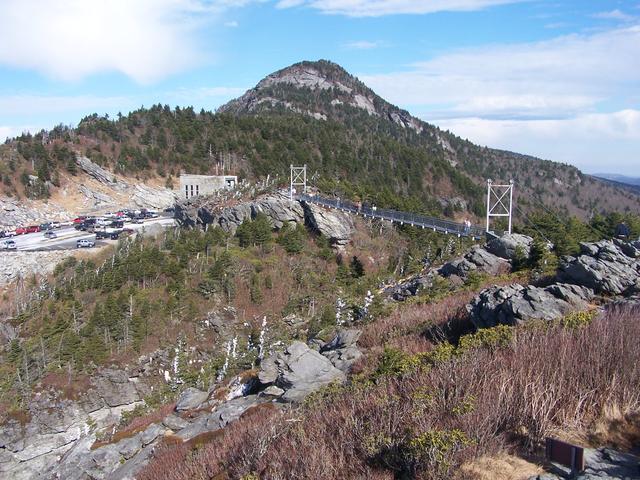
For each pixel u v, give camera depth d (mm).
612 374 6852
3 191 90250
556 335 8336
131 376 43406
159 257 54125
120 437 17844
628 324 8188
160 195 105125
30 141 108688
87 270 57562
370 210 56375
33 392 41406
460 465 5797
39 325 48938
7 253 66375
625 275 14664
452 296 20344
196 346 44656
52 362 43875
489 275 22672
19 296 56562
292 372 14297
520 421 6344
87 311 48469
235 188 77312
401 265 50188
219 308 47750
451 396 7191
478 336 9969
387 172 115938
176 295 48844
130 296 48062
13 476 38375
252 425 11000
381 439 6730
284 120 140375
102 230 77875
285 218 62500
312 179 80312
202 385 33500
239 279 50781
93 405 41750
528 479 5375
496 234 32844
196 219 72000
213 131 123562
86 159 103688
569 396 6555
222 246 57938
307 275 51969
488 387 7023
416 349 13859
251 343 41250
